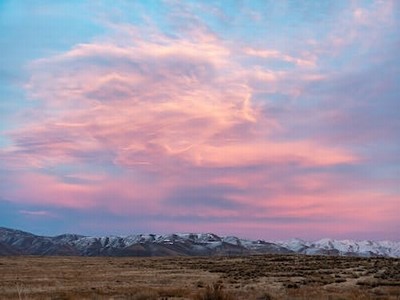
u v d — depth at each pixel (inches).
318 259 4013.3
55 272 3070.9
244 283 2121.1
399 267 2893.7
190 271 3189.0
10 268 3518.7
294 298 1304.1
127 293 1534.2
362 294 1435.8
